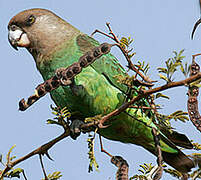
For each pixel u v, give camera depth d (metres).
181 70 6.20
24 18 10.36
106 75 9.37
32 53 10.51
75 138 8.52
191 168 8.97
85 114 9.51
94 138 7.27
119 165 7.08
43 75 10.16
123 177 7.01
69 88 9.05
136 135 9.53
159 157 8.10
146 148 9.91
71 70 7.20
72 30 10.23
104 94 9.24
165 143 9.22
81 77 9.10
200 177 7.64
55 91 9.34
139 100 7.20
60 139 7.71
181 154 9.14
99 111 9.33
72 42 9.89
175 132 8.72
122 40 7.18
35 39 10.22
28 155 7.68
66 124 7.63
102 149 7.29
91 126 8.00
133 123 9.29
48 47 9.98
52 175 7.88
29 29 10.30
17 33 10.46
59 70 7.29
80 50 9.72
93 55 7.12
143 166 8.00
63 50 9.80
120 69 9.73
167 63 6.23
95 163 7.03
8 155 7.62
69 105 9.40
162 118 7.16
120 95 9.30
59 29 10.16
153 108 7.16
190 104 6.62
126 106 7.10
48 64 9.91
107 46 7.09
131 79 6.92
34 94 7.20
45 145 7.67
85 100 9.17
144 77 7.02
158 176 7.86
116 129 9.48
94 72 9.24
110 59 9.67
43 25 10.23
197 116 6.59
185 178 7.77
